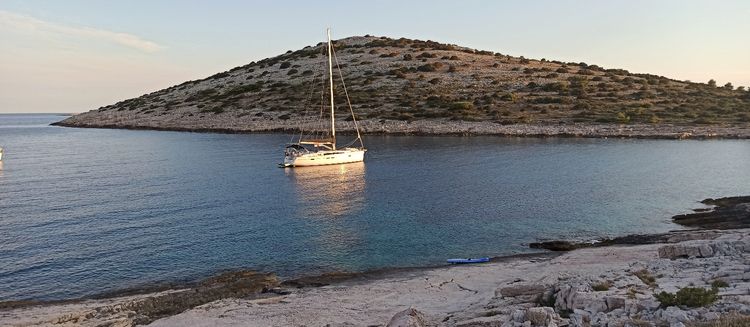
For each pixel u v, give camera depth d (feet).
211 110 383.65
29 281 72.49
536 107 317.01
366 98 350.02
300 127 312.91
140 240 91.20
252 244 89.35
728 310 37.70
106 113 479.41
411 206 116.88
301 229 98.53
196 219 105.70
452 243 89.71
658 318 37.78
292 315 56.13
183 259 81.56
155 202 122.01
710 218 98.94
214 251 85.51
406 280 69.97
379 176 158.92
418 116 310.24
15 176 162.71
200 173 167.73
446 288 65.36
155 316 58.34
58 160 204.03
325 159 183.42
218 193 133.39
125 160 202.08
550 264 71.61
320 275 73.77
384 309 57.16
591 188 135.23
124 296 66.69
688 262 57.72
